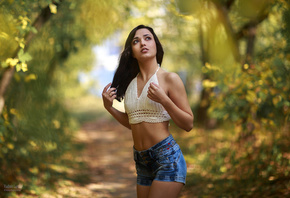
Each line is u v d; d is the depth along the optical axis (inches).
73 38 350.6
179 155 103.7
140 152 105.5
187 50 509.0
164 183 100.1
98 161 333.7
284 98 193.6
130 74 115.9
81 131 577.6
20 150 236.5
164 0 254.8
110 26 310.5
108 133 593.6
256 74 210.4
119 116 116.3
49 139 284.5
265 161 209.6
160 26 400.8
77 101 737.6
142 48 105.8
